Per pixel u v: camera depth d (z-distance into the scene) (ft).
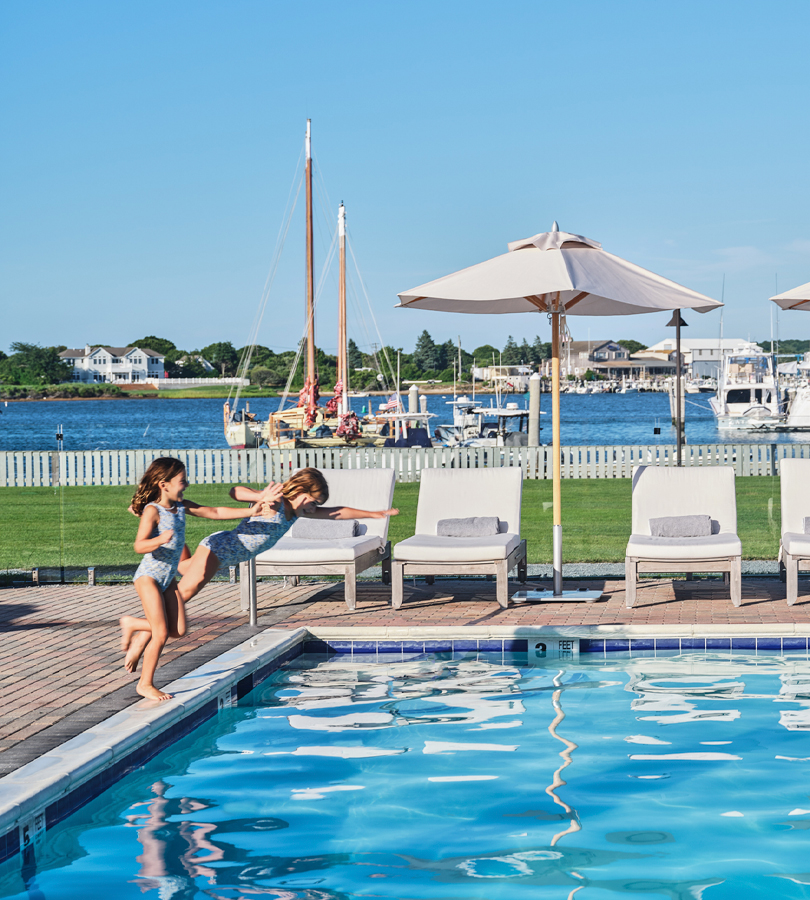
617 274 23.50
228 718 17.78
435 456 54.03
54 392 484.74
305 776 14.61
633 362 529.86
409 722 17.31
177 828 12.72
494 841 12.09
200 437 210.18
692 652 22.24
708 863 11.31
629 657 21.98
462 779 14.33
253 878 11.20
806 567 24.79
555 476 26.43
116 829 12.74
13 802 12.00
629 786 13.91
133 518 43.57
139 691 16.98
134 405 424.87
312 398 134.82
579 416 269.03
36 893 10.92
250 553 18.48
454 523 27.27
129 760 14.80
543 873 11.13
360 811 13.17
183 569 18.47
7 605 26.71
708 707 17.85
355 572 25.41
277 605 26.55
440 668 21.36
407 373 452.35
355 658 22.52
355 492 28.37
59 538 38.70
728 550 24.71
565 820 12.71
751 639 22.22
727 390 188.75
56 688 17.67
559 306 25.88
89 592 28.84
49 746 14.23
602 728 16.70
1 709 16.30
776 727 16.56
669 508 27.43
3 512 45.24
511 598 26.76
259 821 12.91
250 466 51.55
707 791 13.66
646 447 53.21
